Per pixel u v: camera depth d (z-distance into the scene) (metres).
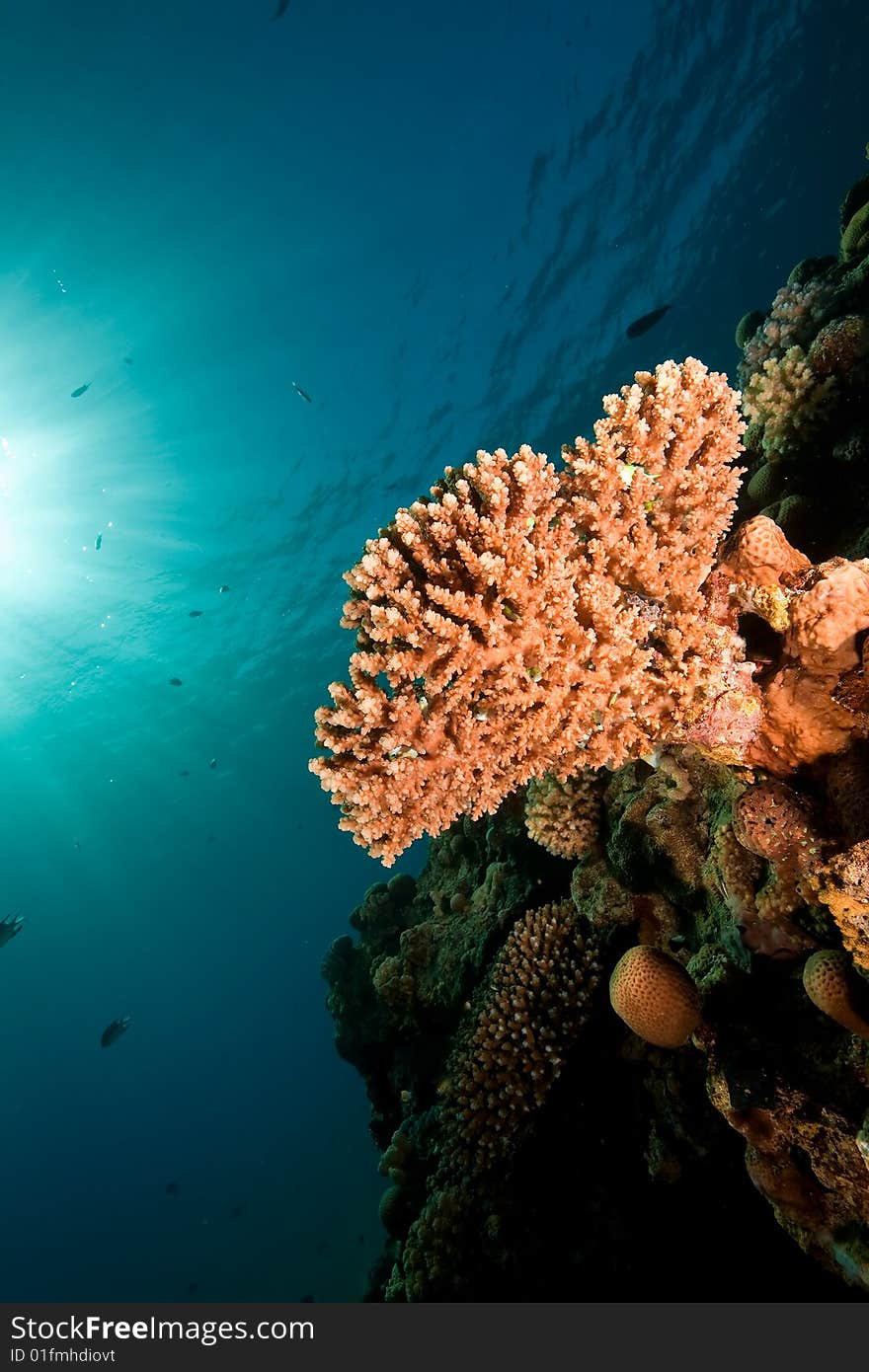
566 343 32.06
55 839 53.59
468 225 28.22
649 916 4.29
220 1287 37.06
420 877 10.02
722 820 3.39
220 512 34.41
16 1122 63.28
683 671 2.62
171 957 69.62
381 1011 8.31
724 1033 3.31
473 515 2.27
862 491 4.56
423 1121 6.36
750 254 30.12
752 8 23.45
